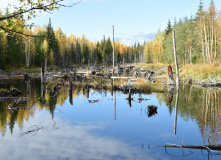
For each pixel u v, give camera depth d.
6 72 48.34
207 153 4.93
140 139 6.07
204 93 16.45
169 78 24.83
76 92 19.14
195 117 8.70
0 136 6.58
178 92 17.56
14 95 16.22
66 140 6.08
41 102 13.49
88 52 102.88
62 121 8.49
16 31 3.39
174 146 5.42
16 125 7.95
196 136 6.25
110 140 6.02
